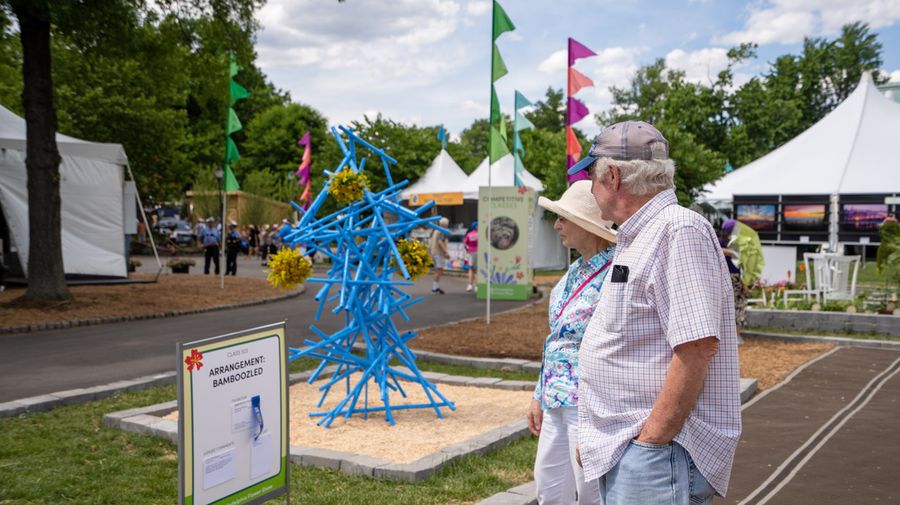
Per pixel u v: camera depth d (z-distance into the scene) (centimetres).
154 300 1547
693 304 205
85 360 932
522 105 1382
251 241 3981
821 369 890
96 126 3412
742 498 461
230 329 1222
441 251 1927
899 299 1323
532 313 1437
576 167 250
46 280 1402
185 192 4978
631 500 215
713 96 4159
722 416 216
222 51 1722
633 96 5775
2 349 1013
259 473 346
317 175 3797
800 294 1486
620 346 222
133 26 1418
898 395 748
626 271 223
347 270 612
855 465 522
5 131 1711
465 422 630
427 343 1034
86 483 466
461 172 3005
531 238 1883
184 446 304
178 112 3809
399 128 3506
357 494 446
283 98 6650
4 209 1725
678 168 1872
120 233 1959
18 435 574
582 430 233
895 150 2200
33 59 1376
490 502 425
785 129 4688
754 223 2283
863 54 5816
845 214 2153
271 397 353
